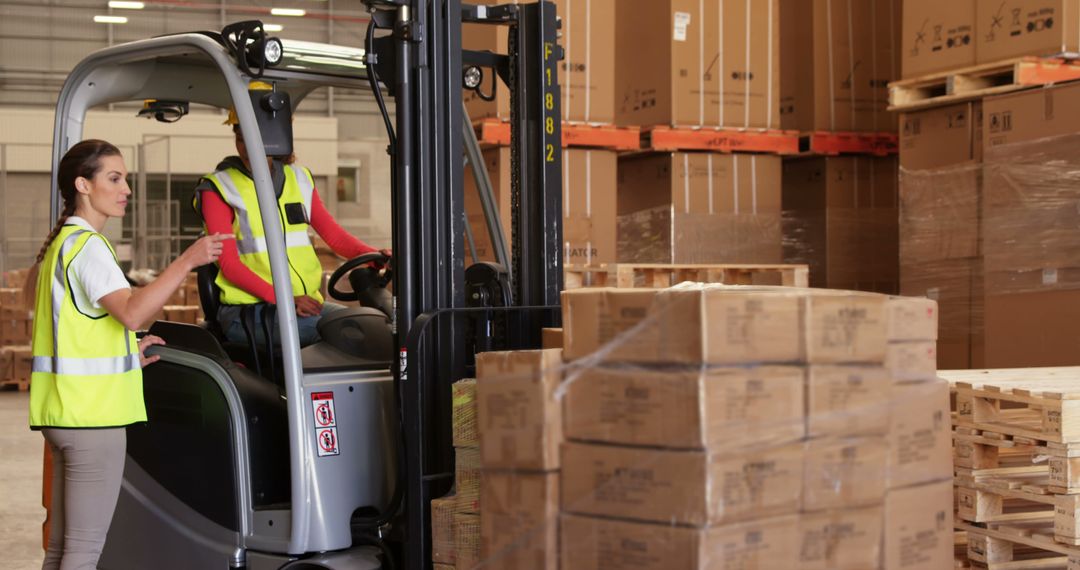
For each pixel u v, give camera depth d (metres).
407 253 3.50
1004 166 5.85
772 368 2.64
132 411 3.53
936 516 2.97
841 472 2.74
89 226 3.53
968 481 4.03
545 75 3.73
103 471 3.48
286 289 3.38
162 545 3.83
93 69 3.96
